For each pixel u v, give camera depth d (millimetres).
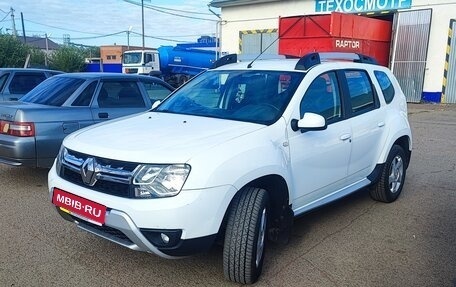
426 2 18688
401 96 5914
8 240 4211
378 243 4316
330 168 4336
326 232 4586
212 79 4734
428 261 3938
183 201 2977
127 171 3107
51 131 5926
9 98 9633
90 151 3338
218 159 3152
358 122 4758
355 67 5074
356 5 20734
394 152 5469
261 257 3514
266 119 3861
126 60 31031
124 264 3771
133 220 3000
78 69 45812
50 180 3646
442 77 18766
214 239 3145
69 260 3824
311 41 16062
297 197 3951
